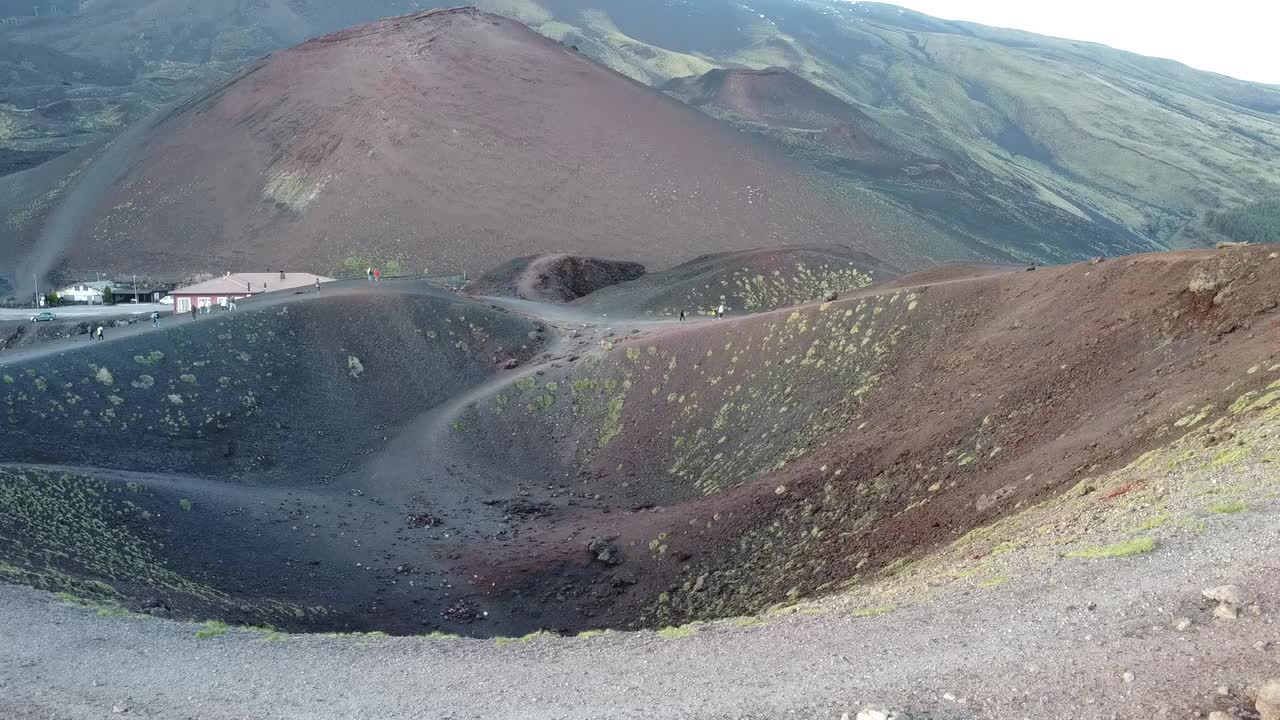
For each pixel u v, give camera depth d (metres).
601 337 104.81
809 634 19.31
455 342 104.06
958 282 69.44
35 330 109.00
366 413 91.62
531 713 16.92
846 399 64.38
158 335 89.44
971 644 16.11
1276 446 20.86
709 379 80.44
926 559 29.67
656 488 70.94
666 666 18.89
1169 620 14.60
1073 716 12.66
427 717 17.42
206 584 51.31
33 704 19.17
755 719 14.70
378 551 61.97
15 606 29.86
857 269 152.25
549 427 84.31
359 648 23.97
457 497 73.69
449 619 52.22
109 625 27.58
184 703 19.08
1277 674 12.03
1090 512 23.34
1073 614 16.09
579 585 54.81
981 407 45.66
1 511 49.53
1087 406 36.84
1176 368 34.09
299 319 100.69
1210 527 17.78
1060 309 51.84
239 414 84.75
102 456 71.50
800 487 53.69
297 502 69.06
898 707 13.90
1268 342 29.95
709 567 50.53
